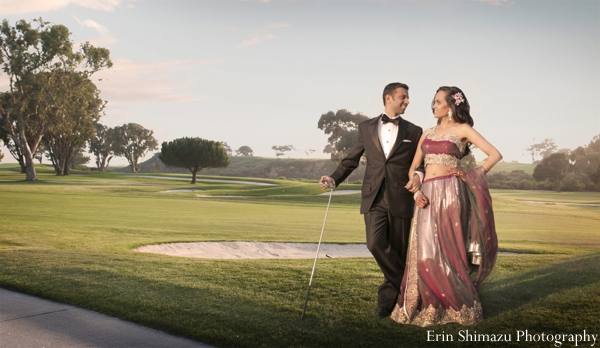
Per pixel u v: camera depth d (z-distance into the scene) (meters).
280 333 4.09
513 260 7.32
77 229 13.41
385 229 4.68
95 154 139.12
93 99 77.81
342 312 4.61
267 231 15.57
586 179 60.56
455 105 4.45
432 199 4.39
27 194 33.22
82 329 4.32
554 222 25.83
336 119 86.44
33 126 65.50
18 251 8.50
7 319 4.61
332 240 13.21
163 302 5.01
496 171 67.44
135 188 49.19
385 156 4.69
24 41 58.56
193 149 76.50
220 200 36.69
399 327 4.20
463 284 4.24
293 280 6.00
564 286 5.15
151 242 11.41
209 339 4.04
